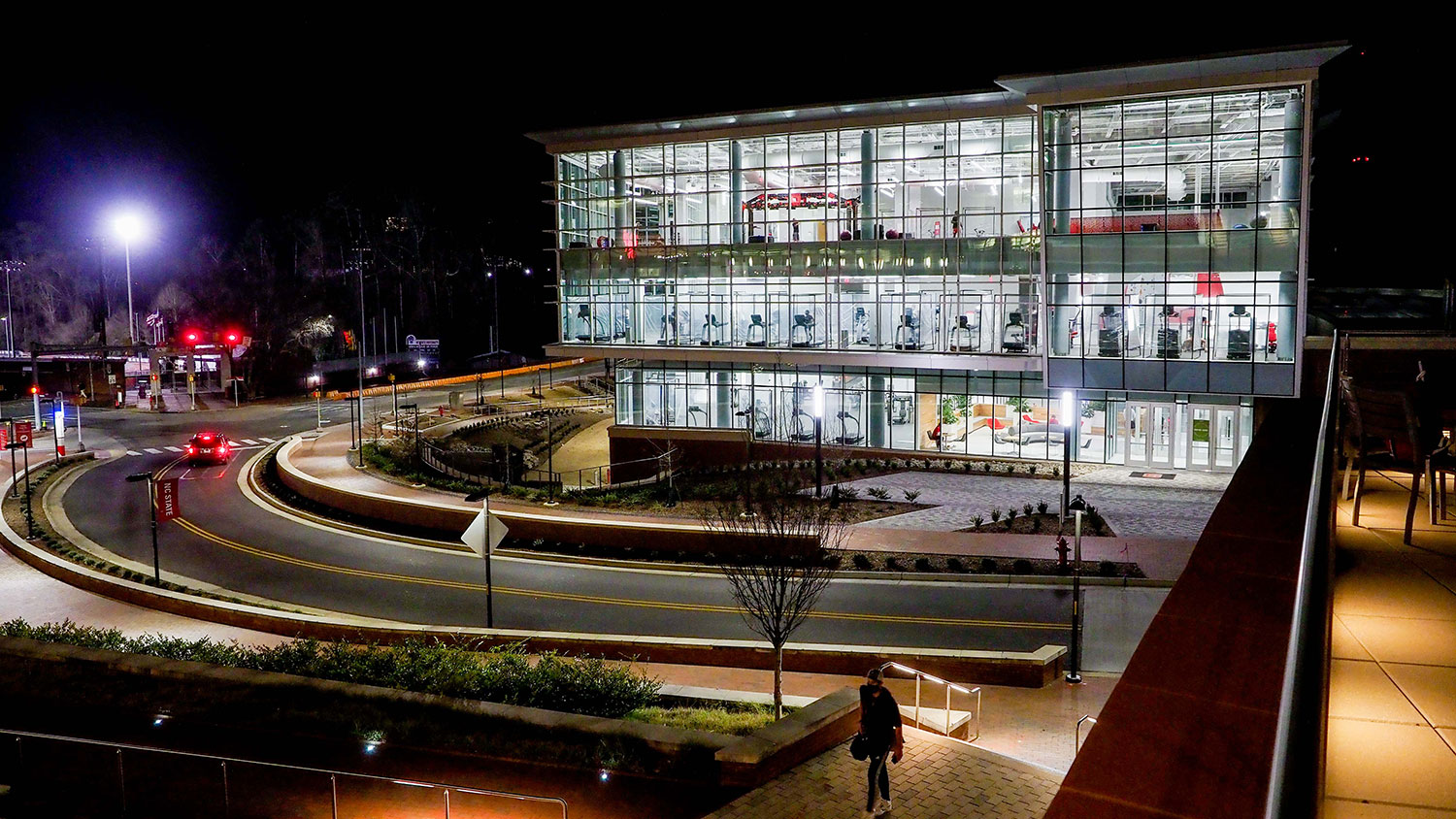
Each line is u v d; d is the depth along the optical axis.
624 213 50.97
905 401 46.88
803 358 47.12
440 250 122.62
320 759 12.95
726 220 49.38
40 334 121.62
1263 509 4.38
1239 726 2.54
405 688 15.79
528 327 126.19
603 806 11.65
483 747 13.09
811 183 47.53
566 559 32.62
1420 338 36.41
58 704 14.83
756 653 21.66
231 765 12.70
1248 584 3.43
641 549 32.88
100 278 124.25
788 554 28.88
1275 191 37.62
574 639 22.78
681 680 20.64
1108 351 40.34
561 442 61.66
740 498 37.56
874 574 28.67
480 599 28.78
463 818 11.36
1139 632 24.09
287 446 54.16
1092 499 37.22
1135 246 39.38
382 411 72.06
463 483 42.44
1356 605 5.00
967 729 16.91
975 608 26.14
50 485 46.50
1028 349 43.34
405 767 12.68
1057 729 17.80
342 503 40.19
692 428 50.12
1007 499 37.59
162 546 35.31
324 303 109.81
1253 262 37.91
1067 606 26.09
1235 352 38.50
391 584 30.44
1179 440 41.88
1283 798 1.78
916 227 46.38
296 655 17.33
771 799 11.61
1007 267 43.62
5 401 80.75
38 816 11.48
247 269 110.88
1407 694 3.90
